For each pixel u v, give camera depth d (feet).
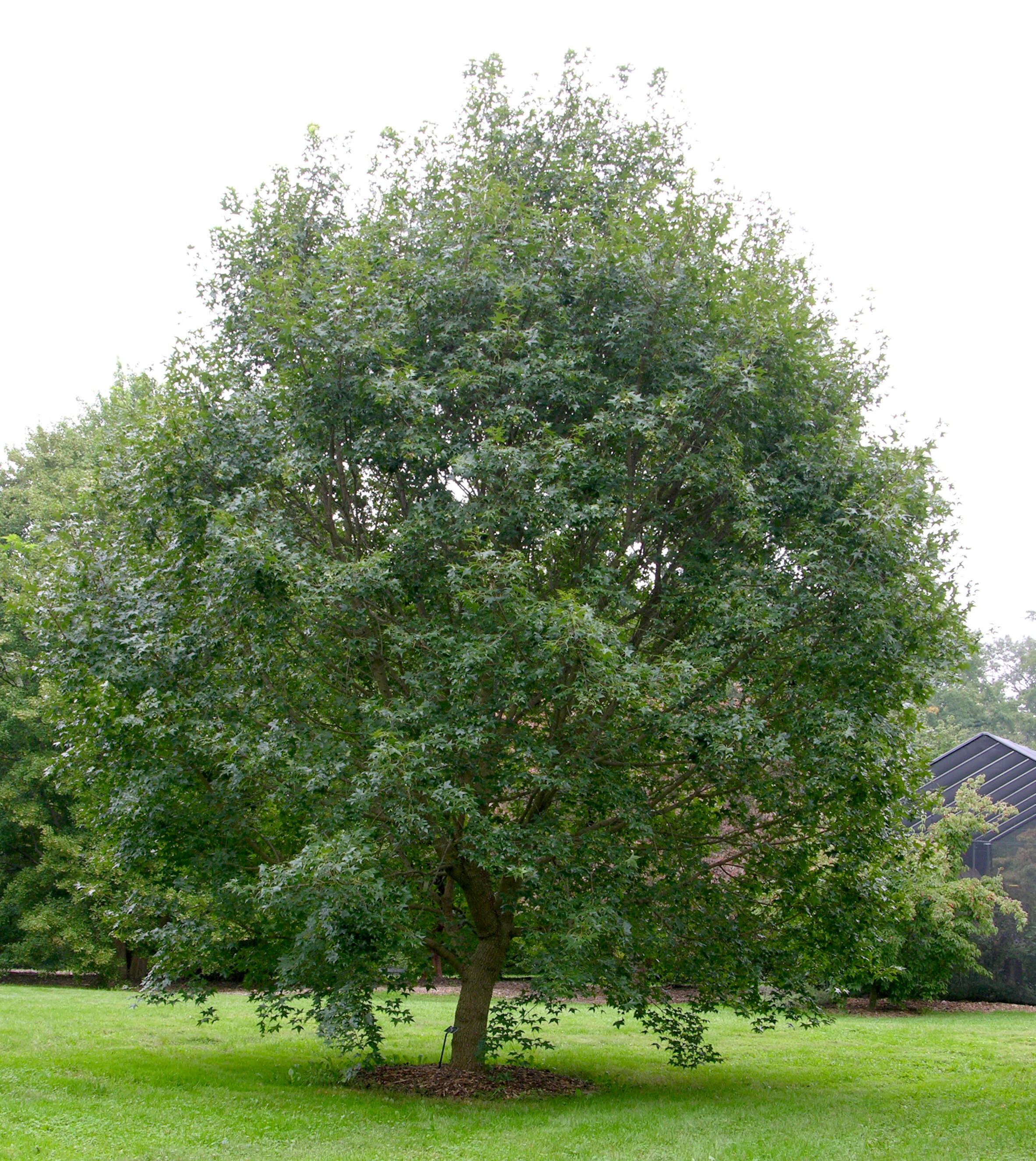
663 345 34.65
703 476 32.86
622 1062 46.14
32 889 84.89
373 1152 25.38
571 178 38.68
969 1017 74.84
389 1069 39.55
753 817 37.68
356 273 34.17
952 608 35.68
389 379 31.76
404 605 36.32
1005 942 86.74
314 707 35.55
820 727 31.53
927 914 74.28
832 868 36.63
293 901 27.89
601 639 28.89
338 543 37.47
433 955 42.55
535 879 31.01
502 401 34.09
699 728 30.42
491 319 35.06
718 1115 32.01
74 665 33.35
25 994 69.46
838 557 33.37
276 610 31.78
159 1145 24.98
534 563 36.17
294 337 33.53
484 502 32.76
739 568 34.17
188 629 32.96
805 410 36.01
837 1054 50.47
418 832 29.86
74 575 33.88
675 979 38.09
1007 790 89.86
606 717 33.24
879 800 34.17
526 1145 26.84
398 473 35.24
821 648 33.71
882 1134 28.84
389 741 29.22
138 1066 37.96
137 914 37.22
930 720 139.85
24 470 96.84
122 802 32.42
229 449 34.35
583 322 35.70
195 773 33.55
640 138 41.45
